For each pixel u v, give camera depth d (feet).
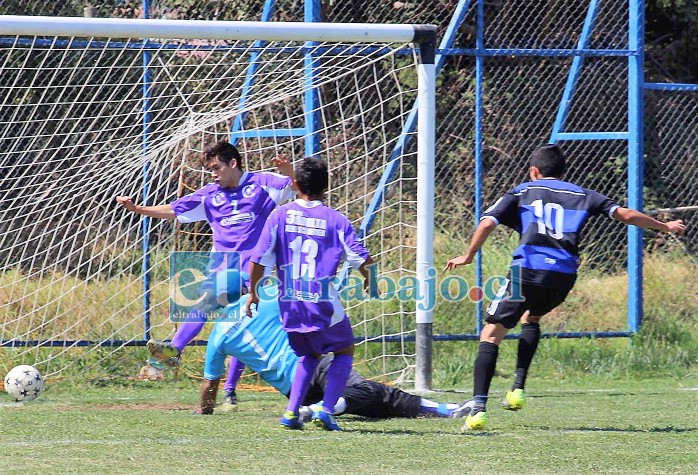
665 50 176.35
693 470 59.31
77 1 115.14
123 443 67.00
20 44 106.93
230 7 118.21
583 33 124.26
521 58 132.46
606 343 119.44
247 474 56.75
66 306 104.88
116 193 106.22
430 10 127.34
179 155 106.83
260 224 88.74
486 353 74.33
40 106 106.83
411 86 115.03
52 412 82.94
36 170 105.81
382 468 59.06
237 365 86.94
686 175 138.51
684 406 89.97
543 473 58.08
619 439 70.33
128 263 106.52
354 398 79.66
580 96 135.64
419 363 101.76
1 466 58.23
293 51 106.01
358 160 111.24
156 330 106.63
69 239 105.60
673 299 126.00
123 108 106.63
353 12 124.16
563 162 76.38
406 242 108.47
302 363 73.00
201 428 74.13
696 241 138.10
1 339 101.60
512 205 74.28
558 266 73.26
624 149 136.05
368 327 109.81
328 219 70.74
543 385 106.22
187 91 108.17
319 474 57.00
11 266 104.17
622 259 129.18
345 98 106.32
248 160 112.37
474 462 61.26
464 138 128.47
